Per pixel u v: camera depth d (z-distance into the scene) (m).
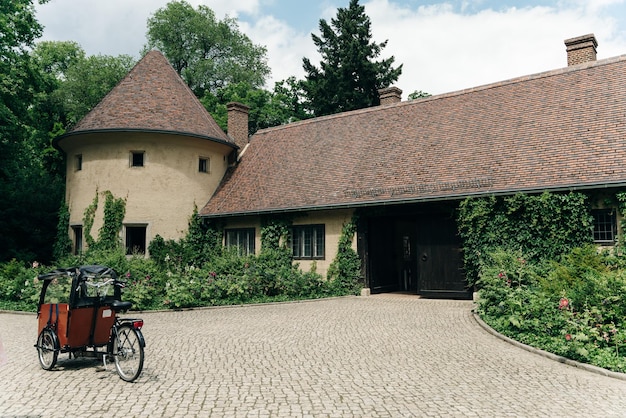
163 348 8.30
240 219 20.00
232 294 15.07
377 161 17.80
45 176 28.08
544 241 12.94
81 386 6.06
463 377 6.39
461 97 18.91
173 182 19.89
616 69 15.73
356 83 38.88
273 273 16.09
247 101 38.56
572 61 17.98
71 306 6.77
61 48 41.00
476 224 14.07
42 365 7.04
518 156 14.49
